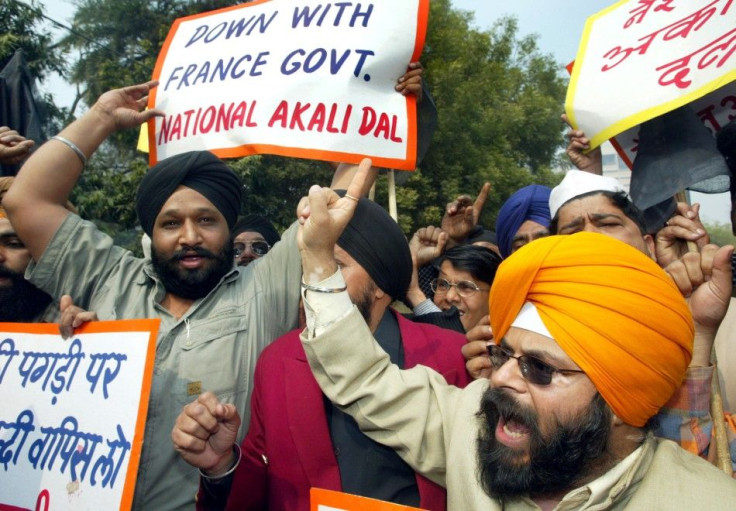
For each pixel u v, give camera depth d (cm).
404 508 139
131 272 234
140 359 188
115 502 178
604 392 130
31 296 265
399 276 196
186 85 274
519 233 301
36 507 191
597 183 218
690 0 245
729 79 220
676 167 239
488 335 199
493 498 146
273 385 185
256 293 228
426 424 166
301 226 170
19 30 948
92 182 1023
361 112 253
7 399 207
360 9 260
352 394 164
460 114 1498
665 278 137
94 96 1218
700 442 158
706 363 164
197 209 220
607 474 133
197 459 166
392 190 264
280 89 256
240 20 277
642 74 248
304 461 174
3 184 266
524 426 139
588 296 131
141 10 1231
